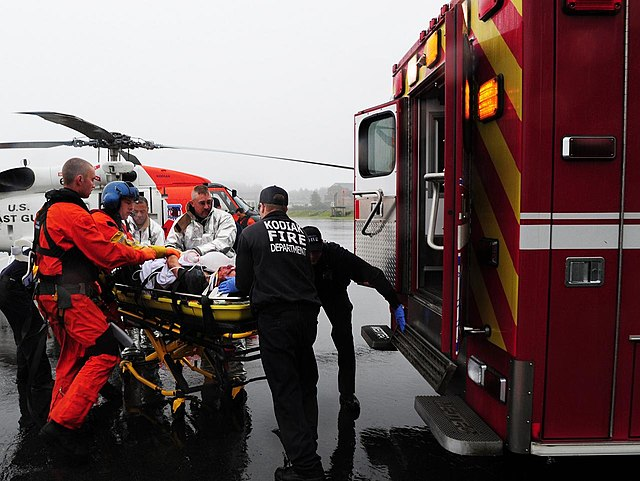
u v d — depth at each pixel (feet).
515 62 7.81
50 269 10.66
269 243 9.89
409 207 13.79
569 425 7.97
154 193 29.43
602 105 7.68
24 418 13.00
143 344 17.15
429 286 14.20
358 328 23.07
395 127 13.82
